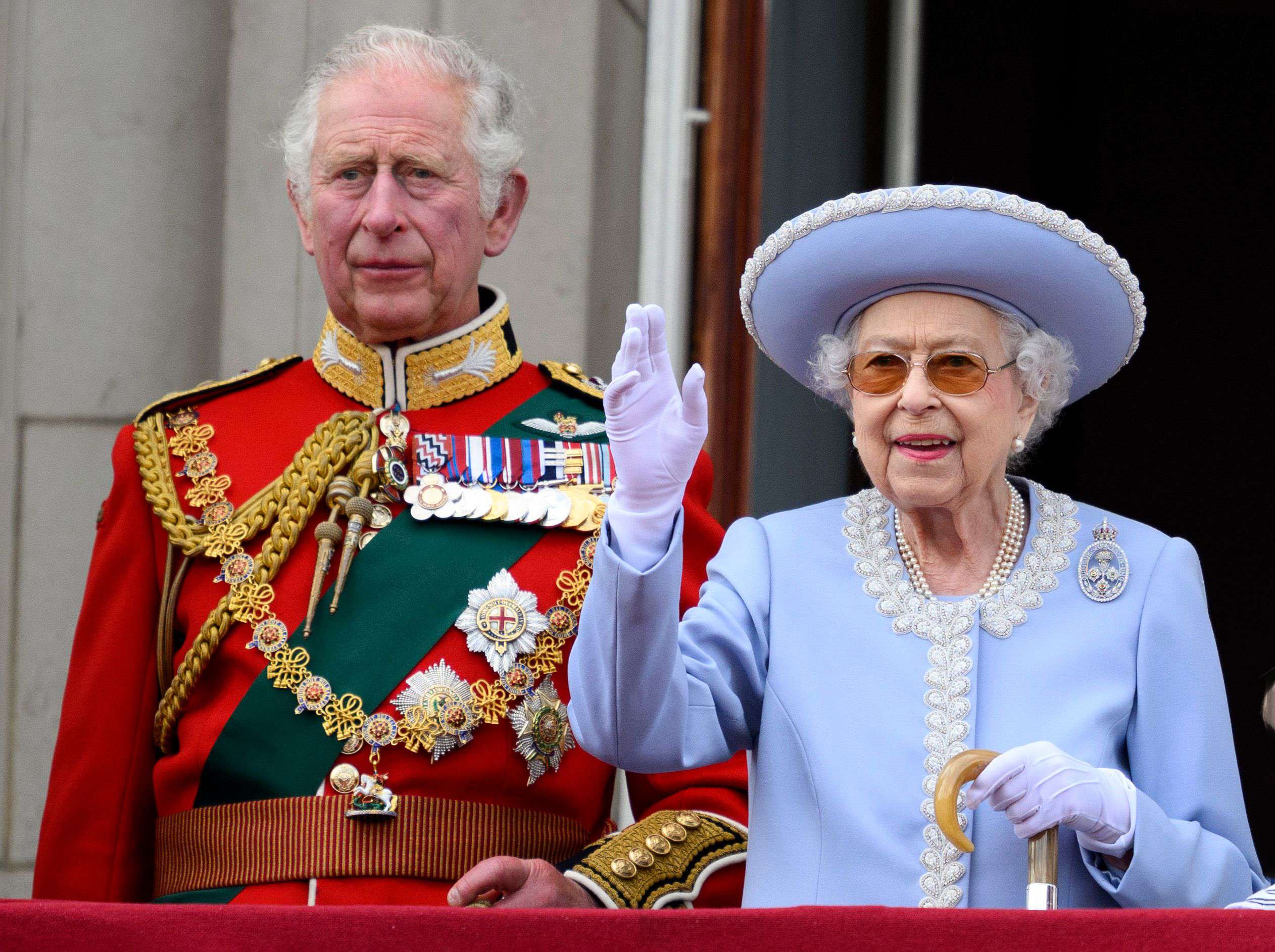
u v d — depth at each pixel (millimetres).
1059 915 7613
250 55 18000
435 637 11641
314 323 17609
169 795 11820
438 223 12211
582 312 17750
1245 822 10031
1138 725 10070
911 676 10148
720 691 10312
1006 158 25938
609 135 18312
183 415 12703
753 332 11477
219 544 11930
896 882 9734
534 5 18031
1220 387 26594
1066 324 10617
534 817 11711
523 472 12297
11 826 16859
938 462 10219
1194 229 26703
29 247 17578
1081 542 10516
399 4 17891
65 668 17109
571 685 10047
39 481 17344
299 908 7738
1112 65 26672
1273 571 26312
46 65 17812
